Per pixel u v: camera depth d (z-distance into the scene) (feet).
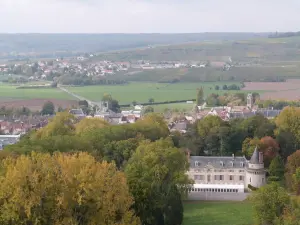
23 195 574.56
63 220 573.74
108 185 620.08
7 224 574.97
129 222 622.95
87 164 638.12
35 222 563.48
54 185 593.01
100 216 603.67
